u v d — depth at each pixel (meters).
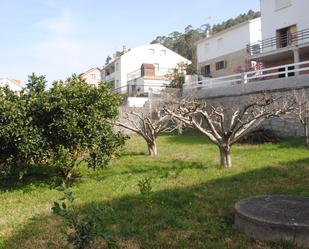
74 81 10.10
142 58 53.78
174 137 20.20
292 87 17.67
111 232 5.85
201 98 24.03
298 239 5.22
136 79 46.22
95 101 9.83
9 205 8.07
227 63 39.69
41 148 9.28
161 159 13.16
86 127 9.45
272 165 10.87
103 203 7.67
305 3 27.84
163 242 5.54
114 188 8.98
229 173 10.02
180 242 5.52
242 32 37.72
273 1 30.27
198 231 5.92
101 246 5.39
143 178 9.82
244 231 5.77
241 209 6.07
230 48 39.25
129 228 6.07
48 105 9.20
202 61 43.38
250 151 13.80
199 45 43.88
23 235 6.19
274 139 16.36
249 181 9.05
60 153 9.35
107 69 60.66
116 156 10.27
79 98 9.56
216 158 12.61
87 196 8.33
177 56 55.28
